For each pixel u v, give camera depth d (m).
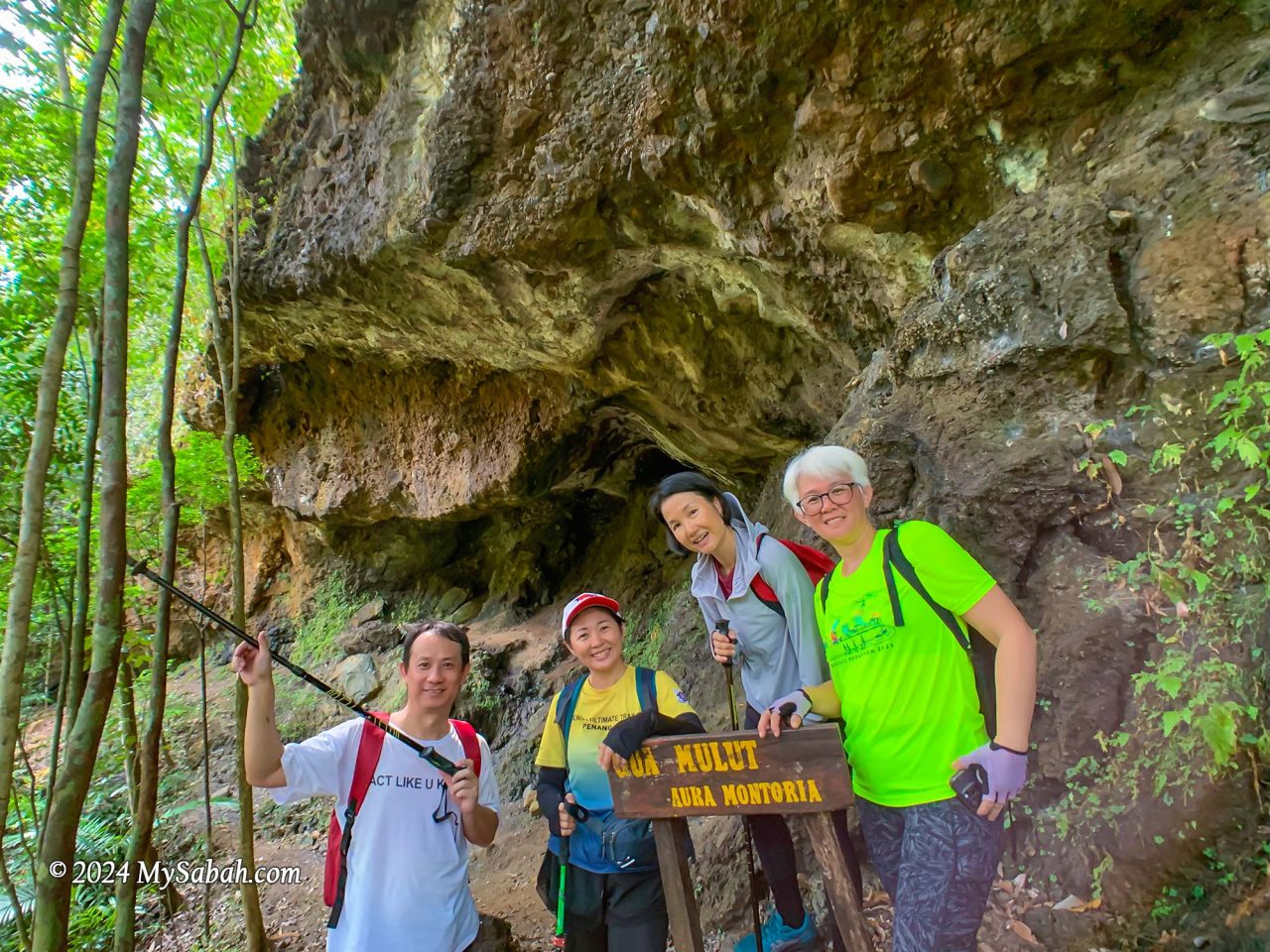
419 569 11.45
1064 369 2.78
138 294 5.73
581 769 2.57
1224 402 2.39
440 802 2.41
